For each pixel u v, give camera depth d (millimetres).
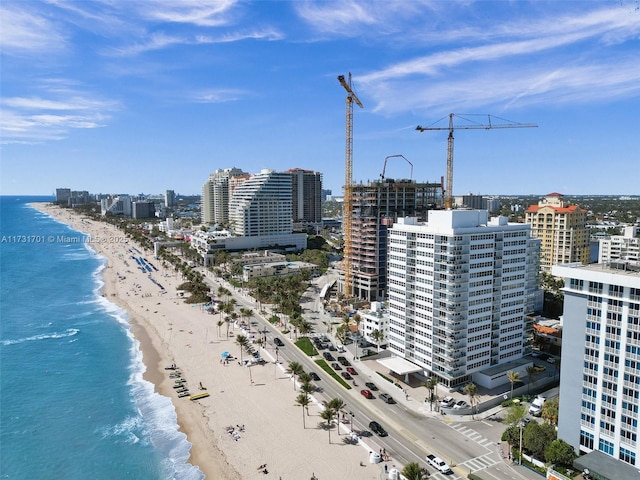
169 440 114062
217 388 141000
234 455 104938
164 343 185125
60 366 164125
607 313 90875
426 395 131750
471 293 131250
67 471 104062
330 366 154000
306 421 118375
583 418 96312
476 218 137000
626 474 85625
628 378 88188
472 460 99438
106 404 134625
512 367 139125
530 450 99125
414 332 143875
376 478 93750
